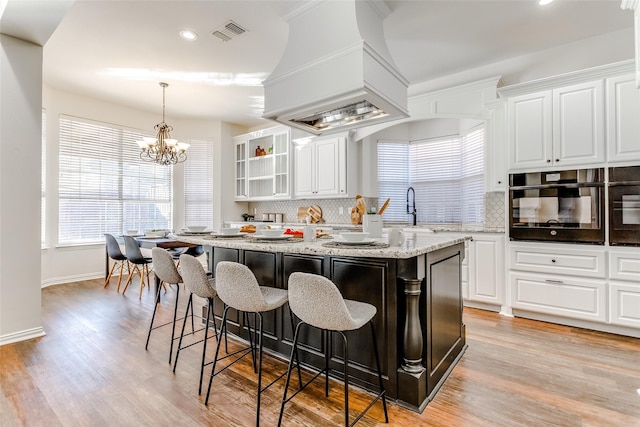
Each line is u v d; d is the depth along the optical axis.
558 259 3.00
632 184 2.65
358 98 2.28
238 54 3.46
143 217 5.51
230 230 2.73
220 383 2.04
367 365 1.95
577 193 2.88
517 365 2.26
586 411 1.73
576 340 2.68
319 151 4.96
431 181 4.93
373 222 2.37
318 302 1.50
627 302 2.69
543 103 3.04
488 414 1.71
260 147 6.08
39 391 1.93
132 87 4.41
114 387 1.98
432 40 3.17
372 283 1.91
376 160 5.04
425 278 1.88
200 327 3.02
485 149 3.70
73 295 4.05
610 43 3.09
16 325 2.64
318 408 1.78
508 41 3.21
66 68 3.82
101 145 5.00
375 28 2.45
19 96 2.65
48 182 4.46
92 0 2.56
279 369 2.24
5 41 2.58
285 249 1.93
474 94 3.66
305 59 2.46
